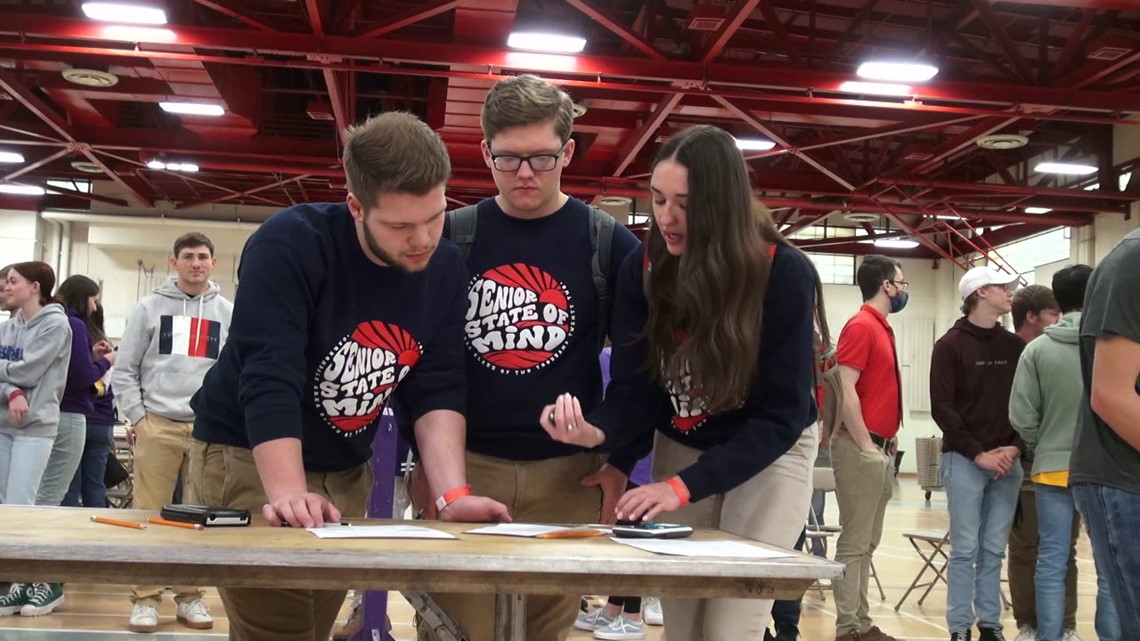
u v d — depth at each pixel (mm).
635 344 2209
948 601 4484
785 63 10000
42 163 13930
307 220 1910
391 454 3242
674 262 2121
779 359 2064
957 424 4457
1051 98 10102
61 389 4758
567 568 1353
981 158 15719
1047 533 4215
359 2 9656
